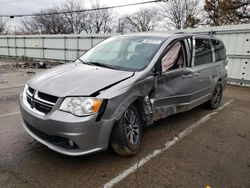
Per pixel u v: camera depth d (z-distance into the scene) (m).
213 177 2.60
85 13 44.62
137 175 2.55
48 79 2.77
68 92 2.42
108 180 2.43
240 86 9.45
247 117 4.98
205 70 4.45
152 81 3.05
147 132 3.81
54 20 44.28
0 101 5.41
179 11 35.53
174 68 3.52
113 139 2.69
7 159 2.71
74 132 2.31
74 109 2.35
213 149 3.32
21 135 3.40
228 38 9.59
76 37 16.83
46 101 2.47
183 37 3.91
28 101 2.73
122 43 3.83
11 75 10.48
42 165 2.62
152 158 2.94
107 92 2.49
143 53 3.37
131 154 2.91
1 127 3.71
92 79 2.68
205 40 4.72
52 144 2.52
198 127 4.18
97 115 2.40
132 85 2.72
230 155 3.17
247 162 3.00
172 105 3.57
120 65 3.25
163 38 3.65
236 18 22.14
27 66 14.98
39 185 2.28
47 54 19.55
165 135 3.71
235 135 3.91
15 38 22.11
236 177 2.63
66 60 18.16
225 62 5.72
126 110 2.75
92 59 3.66
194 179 2.54
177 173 2.64
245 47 9.15
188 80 3.82
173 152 3.15
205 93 4.69
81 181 2.38
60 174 2.48
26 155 2.82
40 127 2.47
